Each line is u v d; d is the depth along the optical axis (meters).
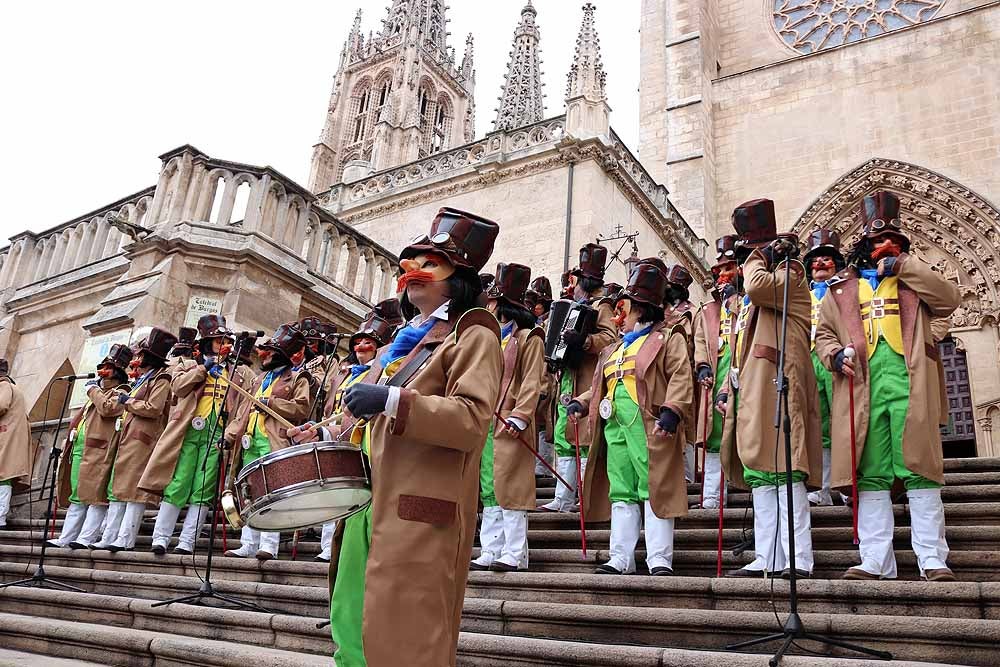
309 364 11.13
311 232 15.44
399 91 54.78
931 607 4.93
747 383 6.12
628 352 6.88
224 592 7.11
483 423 3.10
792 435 5.91
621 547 6.43
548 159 18.97
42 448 13.16
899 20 26.33
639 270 7.11
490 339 3.34
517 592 6.27
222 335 9.88
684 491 6.38
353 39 61.78
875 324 5.93
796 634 4.49
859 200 23.47
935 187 22.12
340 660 3.25
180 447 9.09
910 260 5.98
